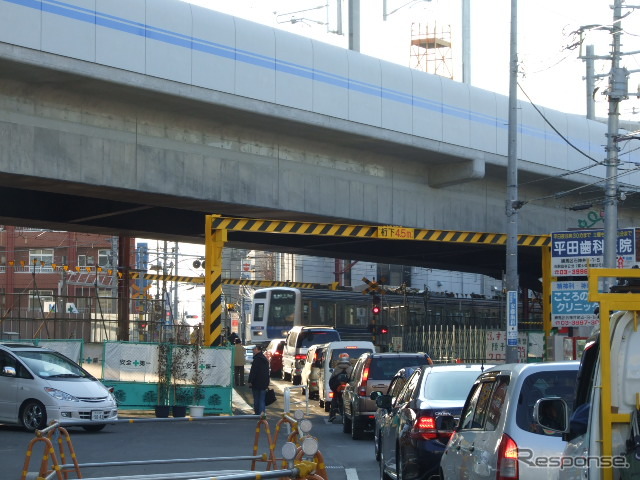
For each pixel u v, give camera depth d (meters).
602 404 6.21
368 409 24.08
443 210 40.56
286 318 62.09
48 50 25.78
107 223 40.34
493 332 37.53
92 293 87.69
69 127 28.22
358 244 48.25
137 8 27.89
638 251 30.62
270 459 13.80
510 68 34.34
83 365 31.36
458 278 117.62
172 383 30.22
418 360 24.69
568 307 29.80
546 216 46.44
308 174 35.12
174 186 30.78
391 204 38.31
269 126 32.69
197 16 29.44
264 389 29.48
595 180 44.97
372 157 37.41
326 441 24.39
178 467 18.02
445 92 37.66
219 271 31.98
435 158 38.38
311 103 32.56
